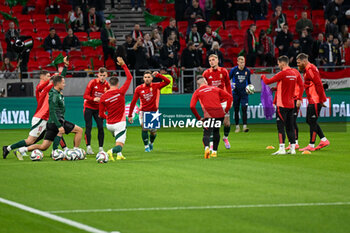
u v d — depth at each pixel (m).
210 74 56.50
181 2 108.19
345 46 104.38
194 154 53.28
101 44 102.44
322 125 83.06
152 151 55.84
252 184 37.34
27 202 32.22
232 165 45.84
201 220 28.09
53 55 98.38
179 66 94.06
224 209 30.31
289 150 55.31
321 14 116.38
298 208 30.55
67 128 49.06
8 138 69.19
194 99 50.12
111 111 48.94
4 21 107.81
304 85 54.34
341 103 87.69
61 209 30.45
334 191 35.00
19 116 80.88
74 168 44.50
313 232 26.03
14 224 27.56
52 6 110.88
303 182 38.09
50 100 47.97
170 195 33.91
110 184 37.50
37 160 48.78
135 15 112.81
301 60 53.47
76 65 97.81
